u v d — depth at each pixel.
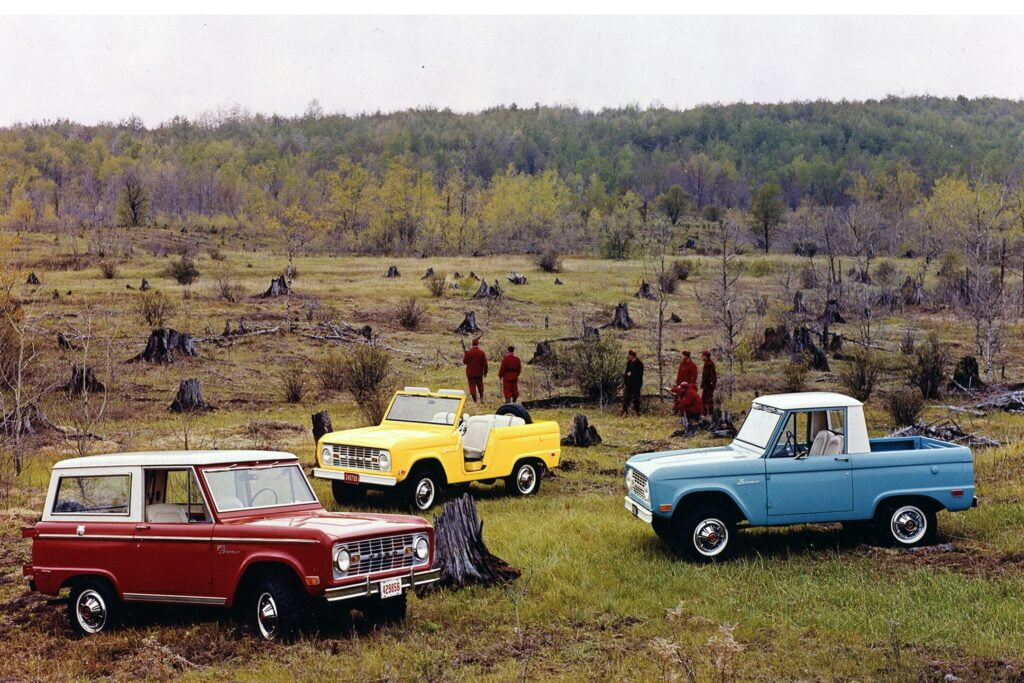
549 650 7.84
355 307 51.12
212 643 7.89
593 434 20.80
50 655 7.95
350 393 29.81
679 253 95.06
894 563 10.30
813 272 63.16
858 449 10.98
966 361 28.92
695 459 11.14
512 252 106.38
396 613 8.45
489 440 14.70
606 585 9.65
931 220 90.88
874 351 36.75
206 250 93.75
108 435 21.73
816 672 7.32
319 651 7.68
